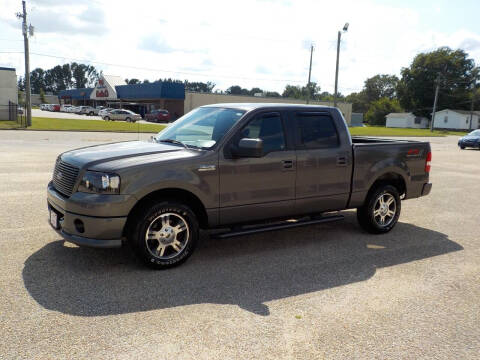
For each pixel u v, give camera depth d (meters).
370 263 4.91
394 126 93.69
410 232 6.39
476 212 7.96
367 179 5.79
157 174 4.23
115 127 36.16
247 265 4.70
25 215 6.30
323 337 3.21
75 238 4.15
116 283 4.04
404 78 100.50
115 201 4.05
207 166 4.50
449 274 4.65
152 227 4.35
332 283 4.27
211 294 3.89
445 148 27.73
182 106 63.56
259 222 5.09
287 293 3.99
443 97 93.56
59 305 3.54
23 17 30.81
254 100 62.34
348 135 5.64
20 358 2.78
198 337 3.13
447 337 3.29
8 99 36.59
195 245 4.61
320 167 5.33
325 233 6.14
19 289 3.82
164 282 4.12
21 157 13.23
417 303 3.87
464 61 95.56
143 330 3.20
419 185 6.45
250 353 2.95
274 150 4.98
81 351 2.88
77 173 4.21
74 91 94.25
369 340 3.20
